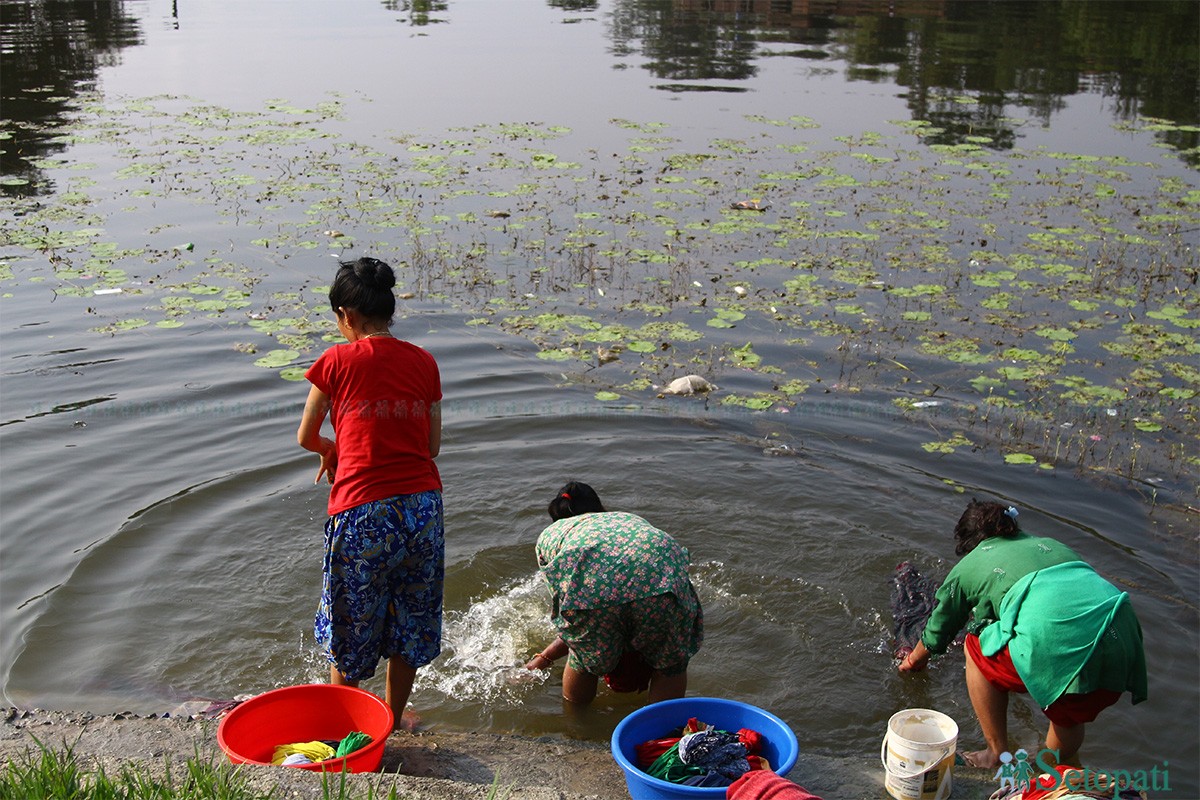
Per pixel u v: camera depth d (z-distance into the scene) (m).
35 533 6.02
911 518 6.39
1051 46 22.61
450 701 5.00
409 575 4.30
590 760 4.39
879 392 7.90
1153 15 26.31
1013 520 4.78
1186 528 6.26
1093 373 8.20
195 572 5.75
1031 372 8.16
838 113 16.61
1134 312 9.28
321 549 6.02
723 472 6.88
